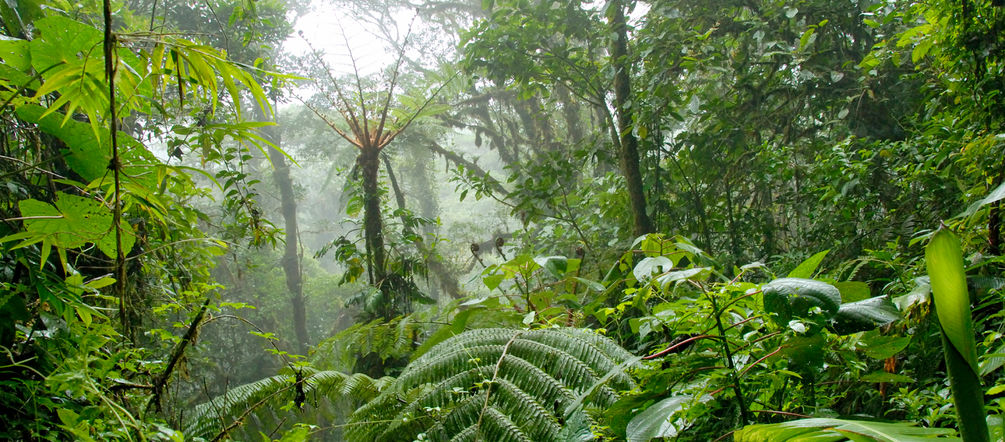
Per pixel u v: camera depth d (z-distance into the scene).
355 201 5.90
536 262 2.08
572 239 6.34
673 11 5.36
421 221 5.86
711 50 5.22
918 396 1.65
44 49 1.30
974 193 2.44
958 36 3.13
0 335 1.31
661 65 5.25
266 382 2.04
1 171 1.70
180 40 1.24
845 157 4.21
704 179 5.67
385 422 1.58
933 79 4.38
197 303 2.96
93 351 1.48
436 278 13.48
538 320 2.10
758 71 5.87
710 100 5.79
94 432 1.29
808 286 1.19
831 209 4.32
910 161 3.81
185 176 1.55
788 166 5.00
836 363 1.46
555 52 5.84
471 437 1.30
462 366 1.50
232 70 1.30
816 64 5.10
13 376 1.32
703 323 1.51
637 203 5.36
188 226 2.63
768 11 5.26
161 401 1.66
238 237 4.40
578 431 1.22
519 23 5.88
